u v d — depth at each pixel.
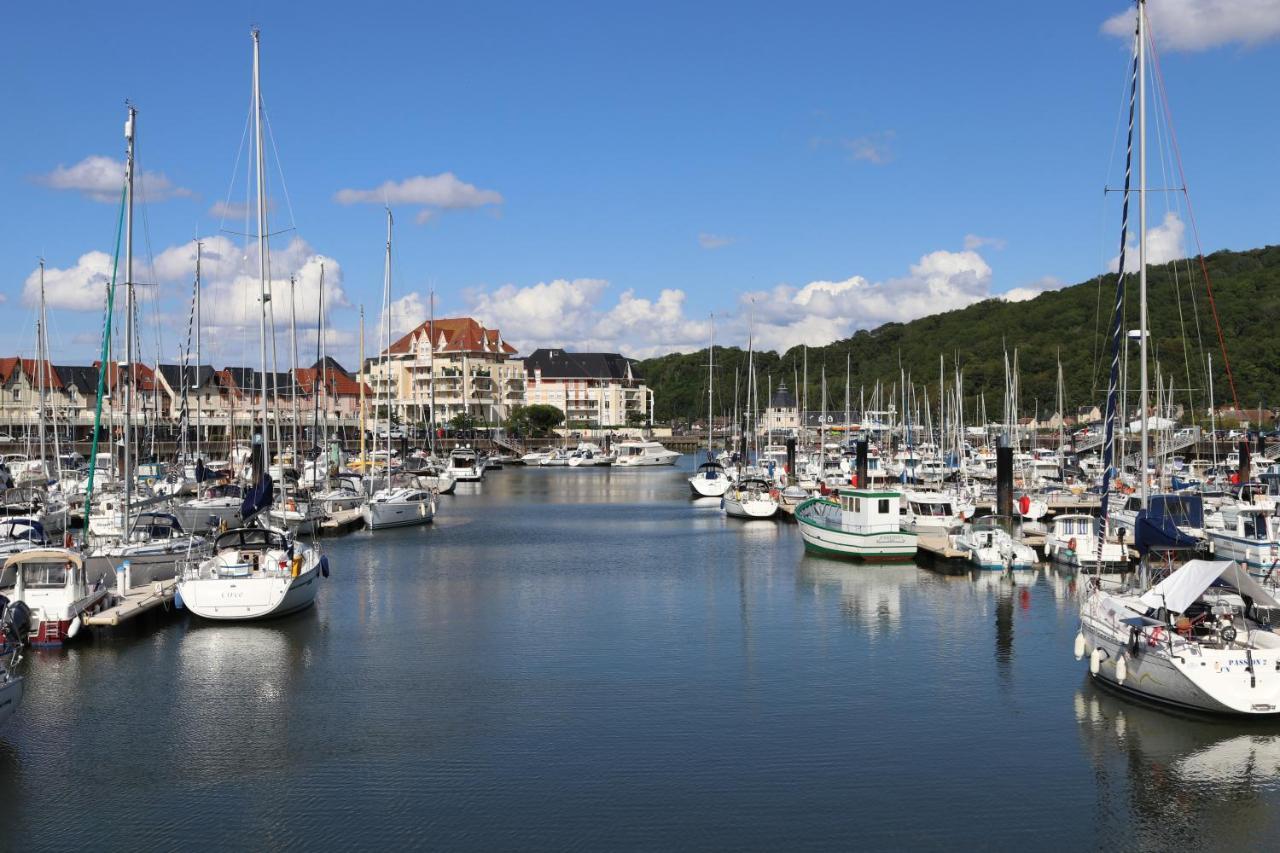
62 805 24.47
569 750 27.98
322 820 23.66
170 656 37.09
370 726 29.91
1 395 149.25
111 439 67.69
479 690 33.47
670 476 151.88
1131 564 53.69
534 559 62.34
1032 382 181.88
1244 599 30.31
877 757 27.42
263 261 55.44
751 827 23.34
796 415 172.75
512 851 22.20
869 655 37.81
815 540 63.81
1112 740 28.39
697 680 34.66
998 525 59.81
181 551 46.22
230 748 28.11
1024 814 23.97
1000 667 35.91
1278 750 27.48
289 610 42.62
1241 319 144.00
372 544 69.38
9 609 34.75
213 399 153.50
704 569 58.12
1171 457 101.31
